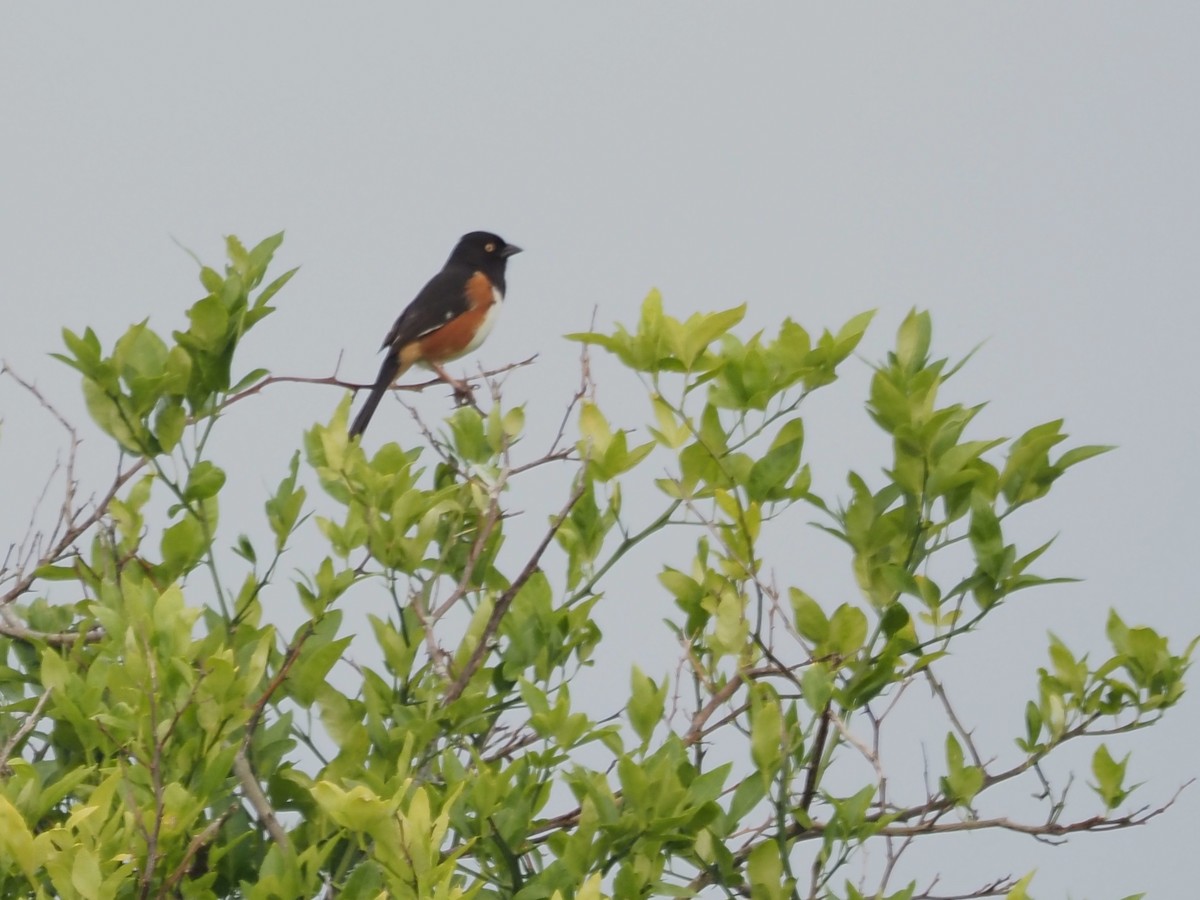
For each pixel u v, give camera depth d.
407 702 7.68
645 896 6.61
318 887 6.22
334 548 7.95
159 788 5.67
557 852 6.81
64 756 7.38
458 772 6.88
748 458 7.73
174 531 7.77
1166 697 7.61
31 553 8.13
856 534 7.42
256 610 7.75
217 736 6.39
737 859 7.14
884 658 7.06
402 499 7.86
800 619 7.29
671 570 7.79
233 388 7.91
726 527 7.57
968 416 7.41
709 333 7.63
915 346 7.70
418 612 7.41
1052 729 7.57
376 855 5.58
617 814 6.76
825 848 6.68
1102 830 7.31
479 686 7.75
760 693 7.24
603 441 8.07
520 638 7.80
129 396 7.84
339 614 7.59
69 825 5.64
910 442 7.30
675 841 6.88
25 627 8.05
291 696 7.26
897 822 7.58
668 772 6.64
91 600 7.79
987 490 7.49
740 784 6.84
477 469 8.07
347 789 6.83
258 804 6.82
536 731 6.96
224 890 6.89
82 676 7.38
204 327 7.85
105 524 7.79
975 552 7.30
